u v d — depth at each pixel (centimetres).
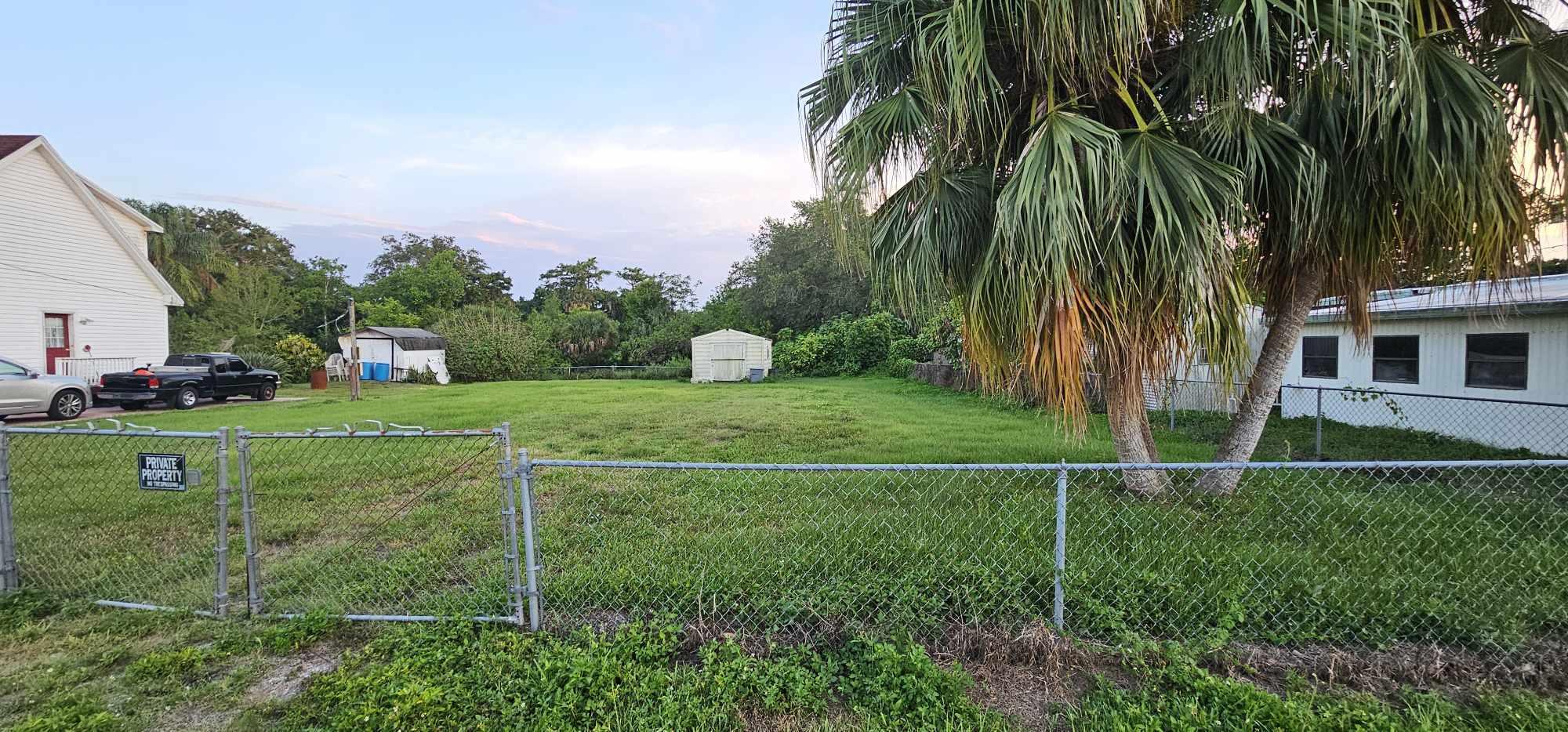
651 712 221
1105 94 404
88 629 283
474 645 262
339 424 1002
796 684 233
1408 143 346
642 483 521
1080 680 241
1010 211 342
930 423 945
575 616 288
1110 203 327
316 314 3819
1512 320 738
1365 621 271
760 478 529
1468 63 352
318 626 279
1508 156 347
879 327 2353
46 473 585
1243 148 376
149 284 1598
